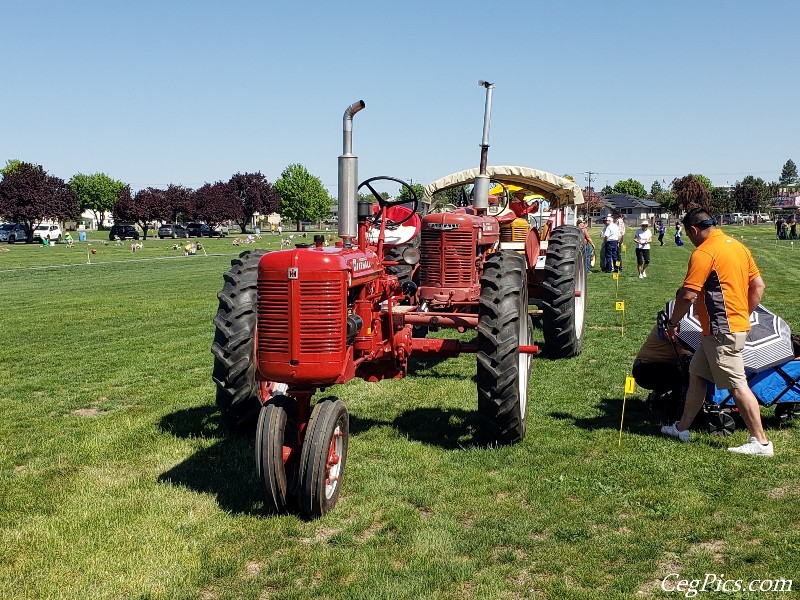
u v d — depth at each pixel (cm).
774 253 3000
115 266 2867
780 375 575
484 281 559
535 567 382
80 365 896
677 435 574
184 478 509
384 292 564
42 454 565
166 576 376
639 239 1902
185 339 1080
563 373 802
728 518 432
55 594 360
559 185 979
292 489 457
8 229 6097
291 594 359
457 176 998
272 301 449
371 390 742
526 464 526
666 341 627
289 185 9606
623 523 431
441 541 409
